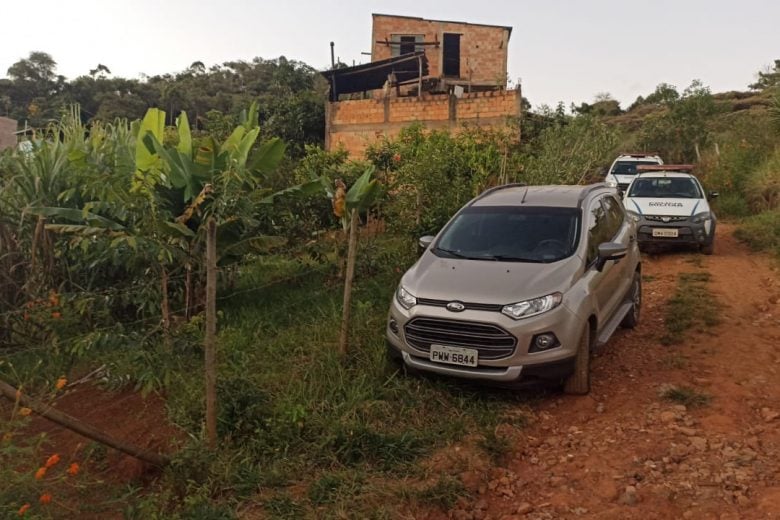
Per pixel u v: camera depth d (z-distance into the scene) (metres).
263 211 6.76
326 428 4.29
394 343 5.18
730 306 7.66
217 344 5.64
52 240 6.04
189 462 3.61
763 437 4.36
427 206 8.73
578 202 6.14
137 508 3.30
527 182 11.34
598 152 12.78
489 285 5.02
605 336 5.66
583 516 3.51
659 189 12.04
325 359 5.41
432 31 26.86
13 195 6.07
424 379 5.12
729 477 3.83
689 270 9.92
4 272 5.89
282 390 4.89
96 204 5.57
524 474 4.04
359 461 4.03
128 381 4.54
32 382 4.70
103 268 6.24
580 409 4.93
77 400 4.95
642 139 27.47
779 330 6.70
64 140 6.72
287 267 8.38
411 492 3.62
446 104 19.78
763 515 3.39
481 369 4.82
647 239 11.20
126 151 6.17
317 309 6.86
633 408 4.89
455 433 4.40
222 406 4.31
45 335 5.37
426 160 8.91
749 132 19.77
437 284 5.17
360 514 3.40
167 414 4.55
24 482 2.91
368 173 5.67
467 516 3.55
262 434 4.14
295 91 32.47
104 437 3.39
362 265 7.84
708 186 17.58
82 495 3.56
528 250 5.62
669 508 3.54
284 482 3.76
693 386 5.27
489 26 26.88
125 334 4.75
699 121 25.89
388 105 20.58
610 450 4.25
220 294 7.27
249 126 7.02
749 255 11.12
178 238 5.77
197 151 5.93
